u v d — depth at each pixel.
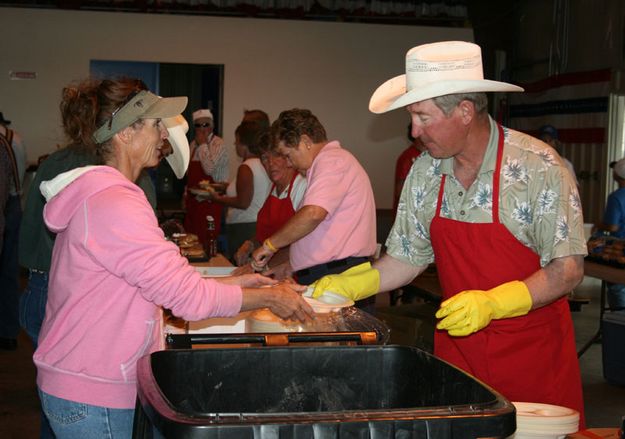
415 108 2.08
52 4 10.12
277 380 1.53
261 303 1.84
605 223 5.77
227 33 10.64
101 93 1.82
